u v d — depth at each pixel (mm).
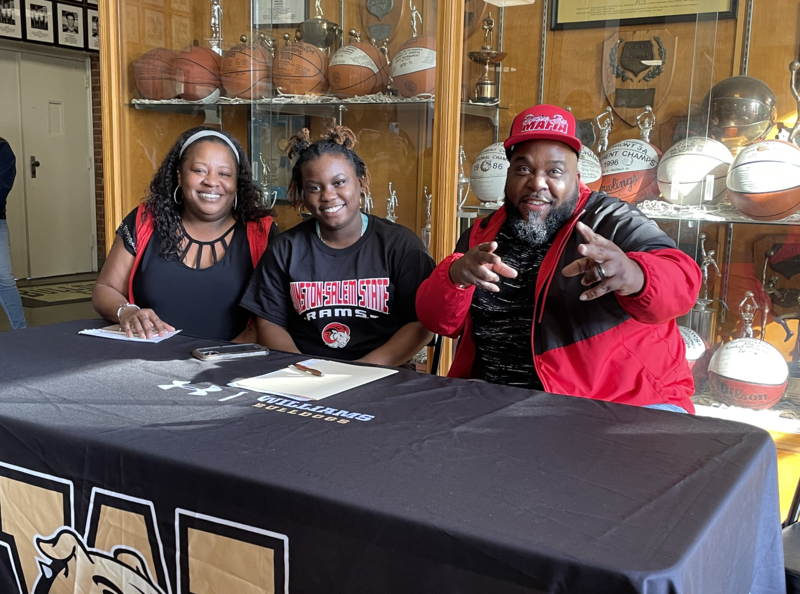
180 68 2812
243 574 841
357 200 1795
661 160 2283
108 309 1846
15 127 5906
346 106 2537
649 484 817
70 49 5992
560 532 694
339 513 758
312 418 1044
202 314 1944
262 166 2768
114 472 928
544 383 1412
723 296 2385
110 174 2928
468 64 2322
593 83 2412
